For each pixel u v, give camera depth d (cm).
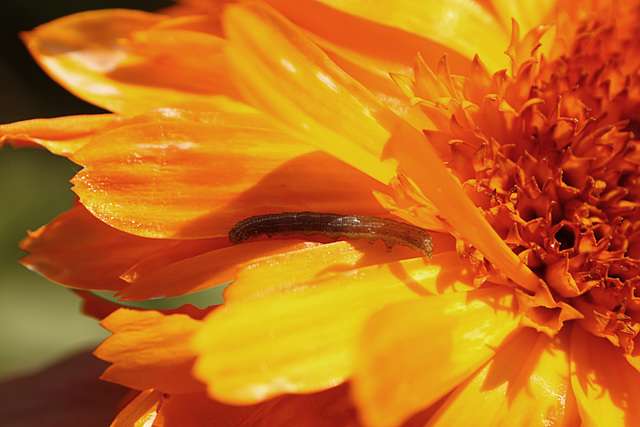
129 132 10
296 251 9
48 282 19
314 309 9
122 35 12
